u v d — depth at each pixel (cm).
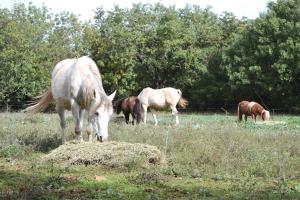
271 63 4053
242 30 4991
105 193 795
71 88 1186
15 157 1148
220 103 4666
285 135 1535
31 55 3859
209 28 5053
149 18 4797
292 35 3916
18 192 784
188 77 4691
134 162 1041
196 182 923
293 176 970
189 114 3903
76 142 1148
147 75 4753
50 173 977
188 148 1215
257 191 838
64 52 4419
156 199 764
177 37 4588
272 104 4338
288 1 4116
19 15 4419
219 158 1096
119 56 4469
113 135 1423
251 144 1294
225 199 772
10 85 3709
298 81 3997
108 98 1142
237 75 4097
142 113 2466
